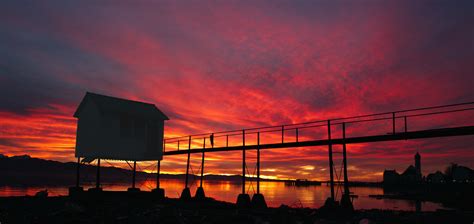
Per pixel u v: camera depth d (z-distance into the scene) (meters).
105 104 28.72
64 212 20.73
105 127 27.95
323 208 24.48
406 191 129.38
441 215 21.88
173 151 37.94
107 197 28.48
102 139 27.62
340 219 21.22
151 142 30.91
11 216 19.53
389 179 163.25
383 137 22.70
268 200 70.75
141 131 30.38
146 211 22.25
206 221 19.64
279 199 75.62
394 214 23.09
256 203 28.70
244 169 30.41
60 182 130.00
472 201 65.00
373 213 23.86
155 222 18.67
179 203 30.11
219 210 25.12
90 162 30.30
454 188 118.75
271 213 22.91
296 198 81.00
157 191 32.06
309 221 20.30
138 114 30.02
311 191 134.25
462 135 19.84
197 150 35.19
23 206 23.27
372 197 96.31
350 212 23.55
